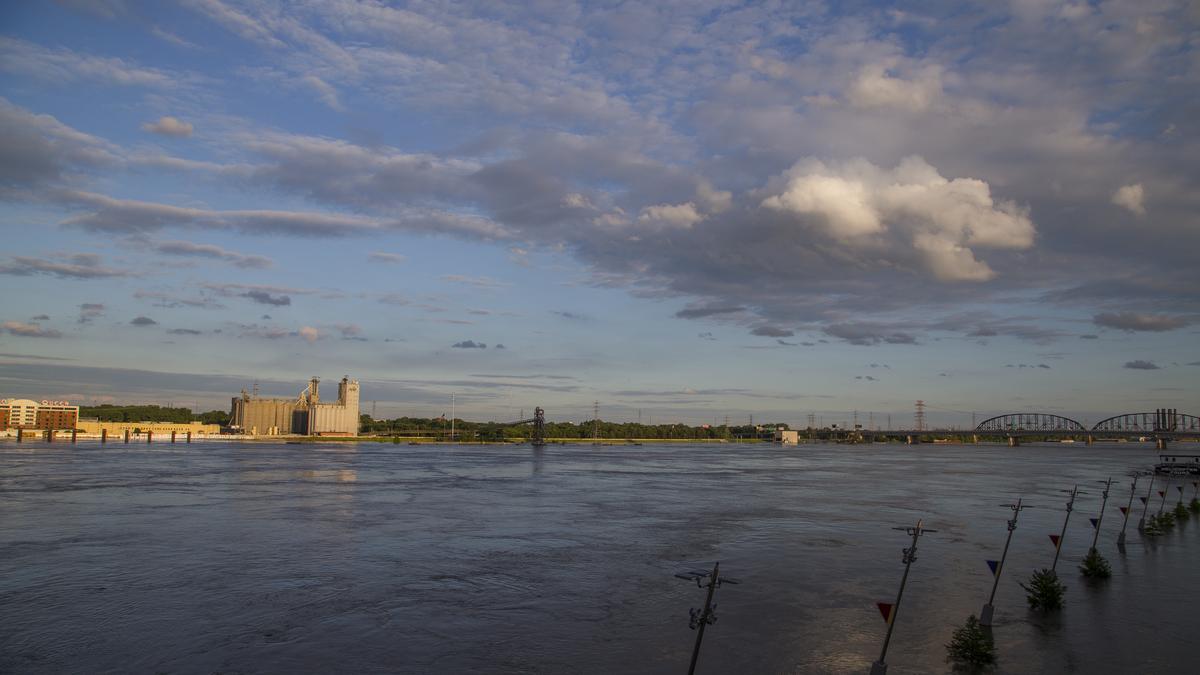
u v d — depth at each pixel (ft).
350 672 85.15
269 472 376.27
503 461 534.37
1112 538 177.27
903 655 91.15
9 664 86.79
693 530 189.26
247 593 119.24
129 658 89.10
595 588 125.29
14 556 147.64
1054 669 85.66
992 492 305.32
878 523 204.03
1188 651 91.56
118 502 235.81
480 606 113.29
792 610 111.75
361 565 141.38
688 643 96.43
